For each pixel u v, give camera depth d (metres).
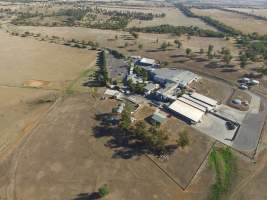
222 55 178.62
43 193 77.62
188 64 164.62
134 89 129.75
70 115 112.00
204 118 112.38
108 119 108.81
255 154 94.00
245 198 77.81
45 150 93.25
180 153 92.94
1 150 92.94
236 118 112.94
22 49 187.00
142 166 87.19
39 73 150.62
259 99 128.00
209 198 77.56
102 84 137.62
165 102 122.44
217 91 133.75
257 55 178.62
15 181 81.19
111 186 79.88
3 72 150.75
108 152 92.56
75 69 156.75
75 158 89.94
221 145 97.62
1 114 112.19
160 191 78.81
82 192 78.00
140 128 97.12
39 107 117.69
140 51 185.88
